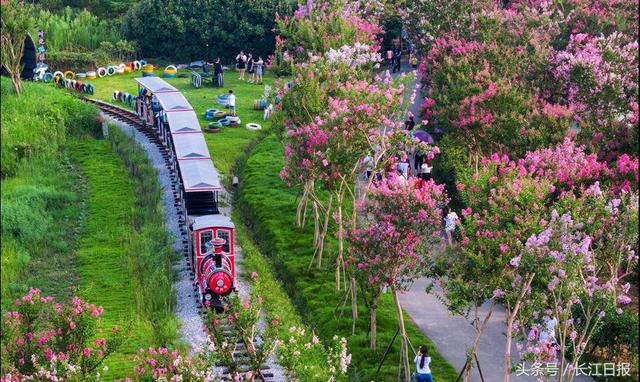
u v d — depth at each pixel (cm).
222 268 3903
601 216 3183
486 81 5556
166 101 6106
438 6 7638
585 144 4441
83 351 3064
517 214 3172
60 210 5294
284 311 4025
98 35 9725
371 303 3653
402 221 3466
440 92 6031
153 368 2914
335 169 4147
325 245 4769
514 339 3800
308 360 3334
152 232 4894
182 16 9544
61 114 6738
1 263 4494
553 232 2942
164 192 5544
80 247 4838
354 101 4197
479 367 3238
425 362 3275
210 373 2903
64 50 9488
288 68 6800
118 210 5328
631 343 3297
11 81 7444
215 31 9469
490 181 3444
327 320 3981
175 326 3791
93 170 6019
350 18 6400
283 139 4712
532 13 7238
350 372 3562
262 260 4647
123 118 7181
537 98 5375
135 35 9700
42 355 3002
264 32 9500
